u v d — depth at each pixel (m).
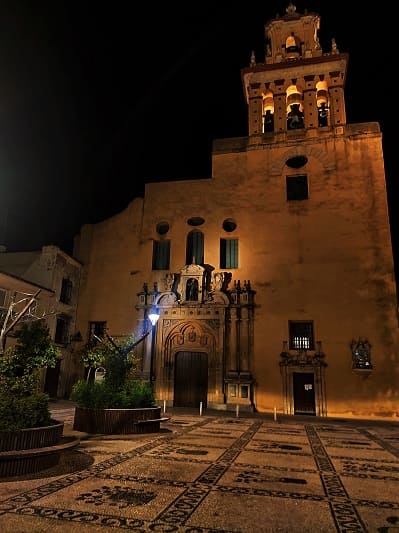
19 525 5.54
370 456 11.23
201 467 9.19
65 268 27.73
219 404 23.80
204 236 27.44
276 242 26.02
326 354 23.44
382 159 25.73
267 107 30.36
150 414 14.12
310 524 5.95
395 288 23.45
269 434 14.92
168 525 5.73
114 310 27.83
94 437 12.77
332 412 22.52
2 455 7.65
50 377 25.84
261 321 24.91
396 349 22.55
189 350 25.53
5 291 22.22
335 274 24.55
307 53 29.47
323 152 26.77
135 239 28.69
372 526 5.91
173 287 26.70
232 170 28.17
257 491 7.49
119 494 7.03
